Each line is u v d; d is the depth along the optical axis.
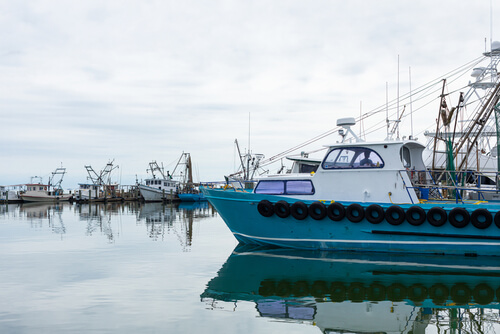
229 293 10.38
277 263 13.86
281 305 9.37
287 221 15.55
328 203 15.27
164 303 9.56
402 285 10.88
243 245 17.67
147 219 33.81
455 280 11.30
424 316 8.54
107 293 10.47
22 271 13.19
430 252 14.14
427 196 16.03
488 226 13.34
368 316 8.58
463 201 15.48
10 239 21.16
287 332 7.75
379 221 14.36
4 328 8.01
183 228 26.47
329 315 8.67
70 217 36.50
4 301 9.81
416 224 13.98
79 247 18.27
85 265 14.12
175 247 18.08
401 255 14.41
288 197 15.70
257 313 8.83
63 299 9.95
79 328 7.98
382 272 12.34
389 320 8.31
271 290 10.60
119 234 23.19
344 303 9.47
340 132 16.52
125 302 9.67
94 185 76.25
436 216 13.84
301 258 14.53
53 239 21.11
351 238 14.89
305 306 9.28
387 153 14.95
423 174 16.78
